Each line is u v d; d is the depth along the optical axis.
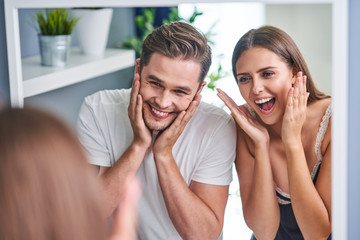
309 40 1.19
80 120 1.38
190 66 1.27
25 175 0.46
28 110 0.49
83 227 0.47
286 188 1.25
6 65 1.47
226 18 1.24
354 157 1.22
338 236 1.22
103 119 1.35
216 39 1.25
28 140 0.47
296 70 1.21
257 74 1.23
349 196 1.24
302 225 1.25
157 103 1.31
